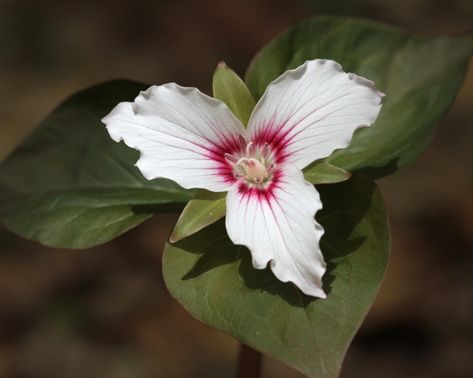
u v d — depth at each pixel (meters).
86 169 0.29
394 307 0.46
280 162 0.24
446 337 0.45
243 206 0.24
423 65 0.29
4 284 0.48
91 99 0.29
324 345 0.22
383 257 0.23
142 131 0.24
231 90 0.25
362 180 0.24
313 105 0.24
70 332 0.46
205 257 0.24
